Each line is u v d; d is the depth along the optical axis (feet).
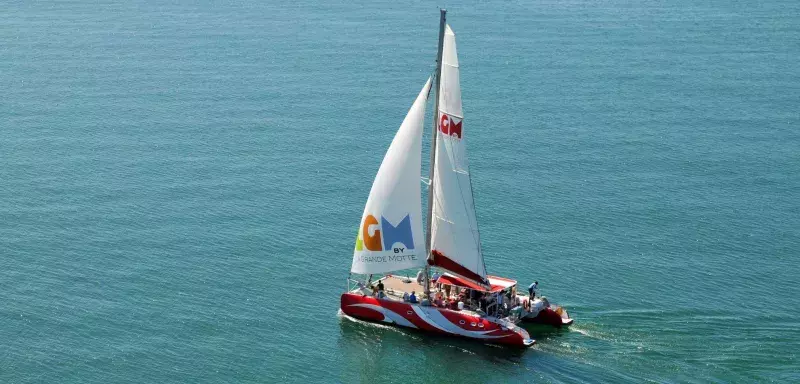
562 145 448.24
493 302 269.03
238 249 331.98
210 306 291.58
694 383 240.94
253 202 376.27
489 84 564.71
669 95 538.06
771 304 286.46
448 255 272.72
